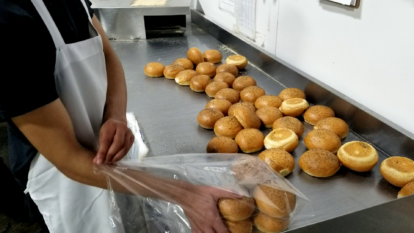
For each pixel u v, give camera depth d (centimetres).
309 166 86
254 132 98
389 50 92
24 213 116
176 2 198
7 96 48
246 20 164
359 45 102
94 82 72
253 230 65
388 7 89
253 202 64
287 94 119
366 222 69
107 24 188
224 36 179
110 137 67
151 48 181
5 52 47
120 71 86
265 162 79
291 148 95
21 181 80
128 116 117
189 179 67
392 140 93
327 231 67
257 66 153
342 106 109
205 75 137
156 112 121
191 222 63
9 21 48
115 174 62
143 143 103
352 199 79
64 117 57
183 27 210
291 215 65
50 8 60
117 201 68
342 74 112
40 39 53
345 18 104
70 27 65
